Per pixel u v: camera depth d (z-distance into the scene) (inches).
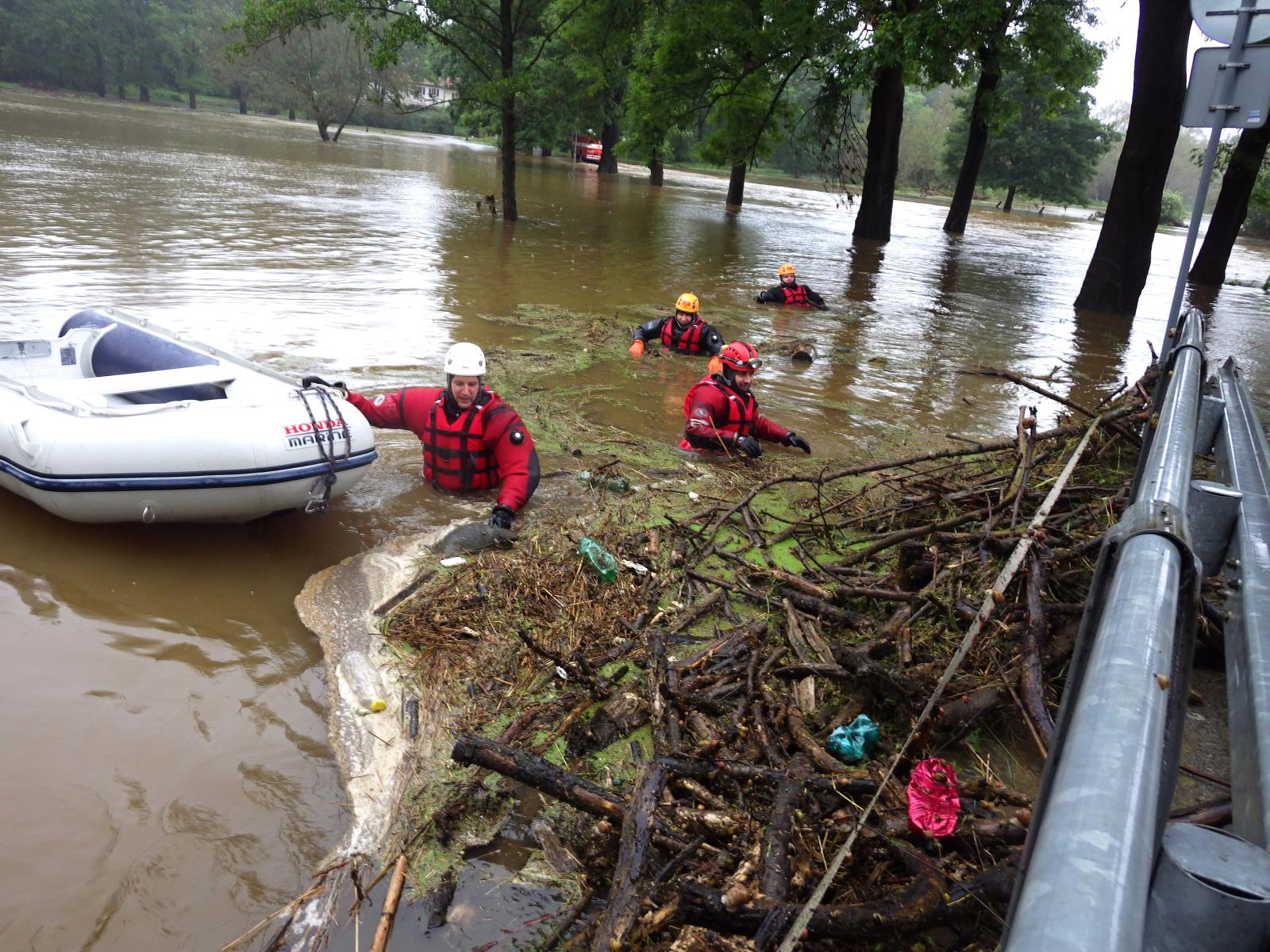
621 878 101.3
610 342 395.2
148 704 141.3
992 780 118.5
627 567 188.4
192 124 1875.0
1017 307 601.3
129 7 2871.6
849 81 712.4
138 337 240.8
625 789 125.0
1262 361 474.3
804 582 176.2
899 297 602.5
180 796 123.1
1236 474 149.2
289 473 188.9
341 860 114.6
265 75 2596.0
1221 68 241.4
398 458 248.2
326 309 404.2
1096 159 2124.8
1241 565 111.2
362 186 976.3
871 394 353.1
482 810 123.3
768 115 912.3
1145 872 39.5
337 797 125.7
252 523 204.8
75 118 1566.2
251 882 110.4
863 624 162.2
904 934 93.9
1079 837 41.6
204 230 579.2
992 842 106.0
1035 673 129.6
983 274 771.4
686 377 350.9
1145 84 571.5
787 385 357.7
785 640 162.2
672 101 928.9
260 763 130.5
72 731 133.4
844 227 1090.7
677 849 107.3
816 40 784.3
